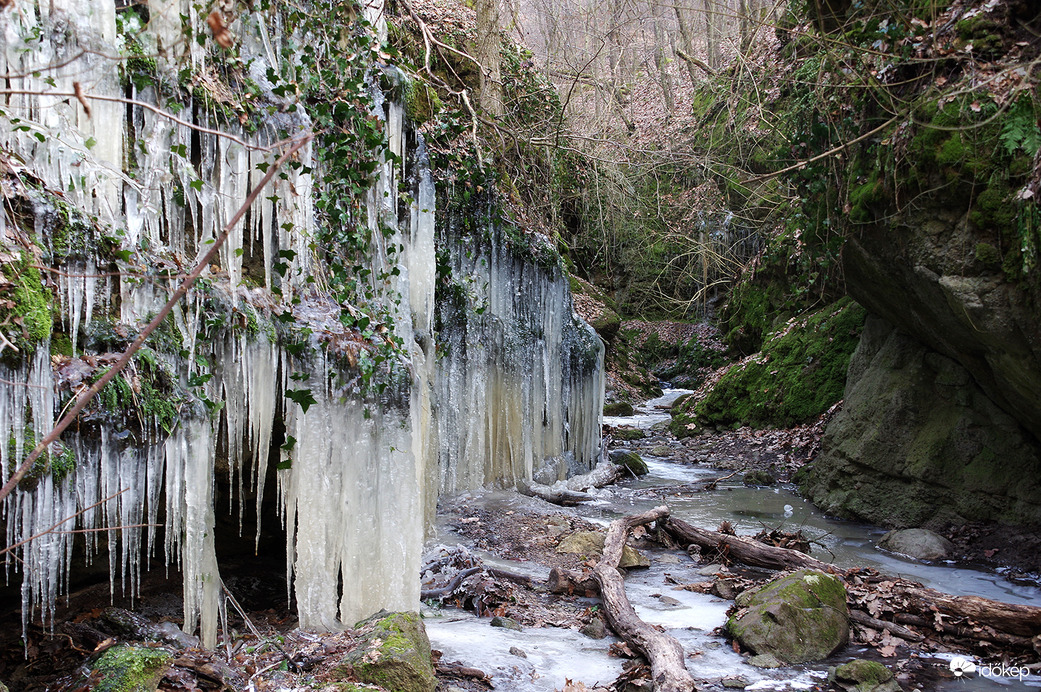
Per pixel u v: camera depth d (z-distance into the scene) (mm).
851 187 7371
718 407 13578
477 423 8031
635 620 4680
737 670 4297
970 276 6059
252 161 4371
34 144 3369
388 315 5156
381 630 3771
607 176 14102
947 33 6270
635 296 21172
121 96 3754
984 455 7168
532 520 7262
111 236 3475
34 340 2938
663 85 19484
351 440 4254
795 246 12984
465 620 4965
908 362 8047
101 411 3133
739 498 9219
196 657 3492
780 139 13812
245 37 4625
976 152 5922
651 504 8781
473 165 8062
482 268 8141
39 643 3475
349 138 5020
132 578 3377
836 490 8516
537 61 15344
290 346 4145
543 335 9070
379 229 5445
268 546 5023
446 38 10273
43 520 2943
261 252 4477
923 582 6035
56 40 3498
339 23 5418
